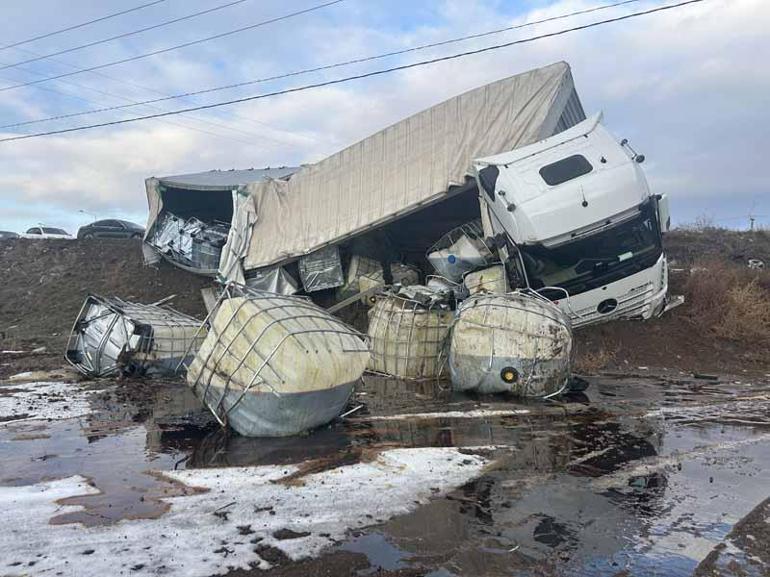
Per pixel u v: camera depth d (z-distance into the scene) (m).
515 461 5.47
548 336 8.42
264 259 13.88
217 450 5.79
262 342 6.30
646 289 10.41
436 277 12.06
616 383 9.73
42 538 3.68
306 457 5.55
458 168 12.24
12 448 5.86
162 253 16.56
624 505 4.41
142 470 5.13
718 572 3.40
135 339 9.99
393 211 12.75
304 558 3.49
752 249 19.22
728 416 7.39
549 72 11.98
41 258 20.97
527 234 9.70
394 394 8.74
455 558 3.54
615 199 9.69
